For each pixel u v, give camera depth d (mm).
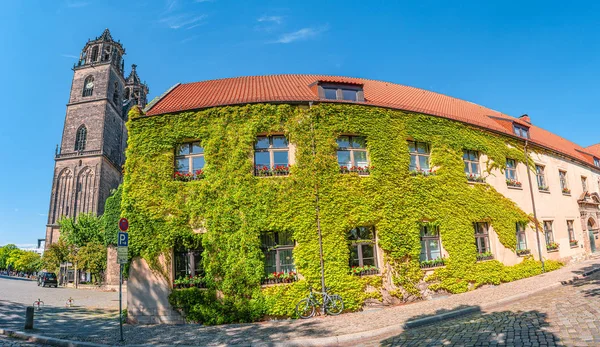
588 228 25922
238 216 13305
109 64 64438
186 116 14328
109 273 30000
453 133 17375
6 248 103625
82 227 36906
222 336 10203
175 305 12719
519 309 10352
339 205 13992
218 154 13859
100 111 61938
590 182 27531
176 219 13320
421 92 24516
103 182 59969
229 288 12648
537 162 22062
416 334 8766
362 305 13336
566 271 18719
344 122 15008
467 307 11477
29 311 11664
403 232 14703
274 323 11875
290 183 13773
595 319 8062
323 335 9477
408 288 14234
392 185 15008
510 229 18391
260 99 14633
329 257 13398
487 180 18359
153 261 13062
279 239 13602
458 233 16109
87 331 11266
